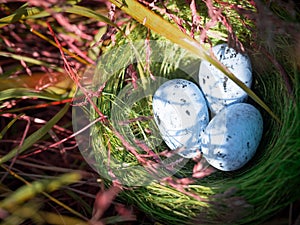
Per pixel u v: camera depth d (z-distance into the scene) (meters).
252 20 0.22
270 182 0.19
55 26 0.27
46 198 0.23
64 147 0.25
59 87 0.25
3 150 0.25
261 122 0.22
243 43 0.23
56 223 0.22
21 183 0.24
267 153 0.21
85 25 0.28
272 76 0.22
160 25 0.21
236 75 0.22
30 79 0.25
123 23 0.26
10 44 0.26
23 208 0.21
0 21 0.23
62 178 0.21
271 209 0.20
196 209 0.20
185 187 0.21
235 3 0.23
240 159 0.21
